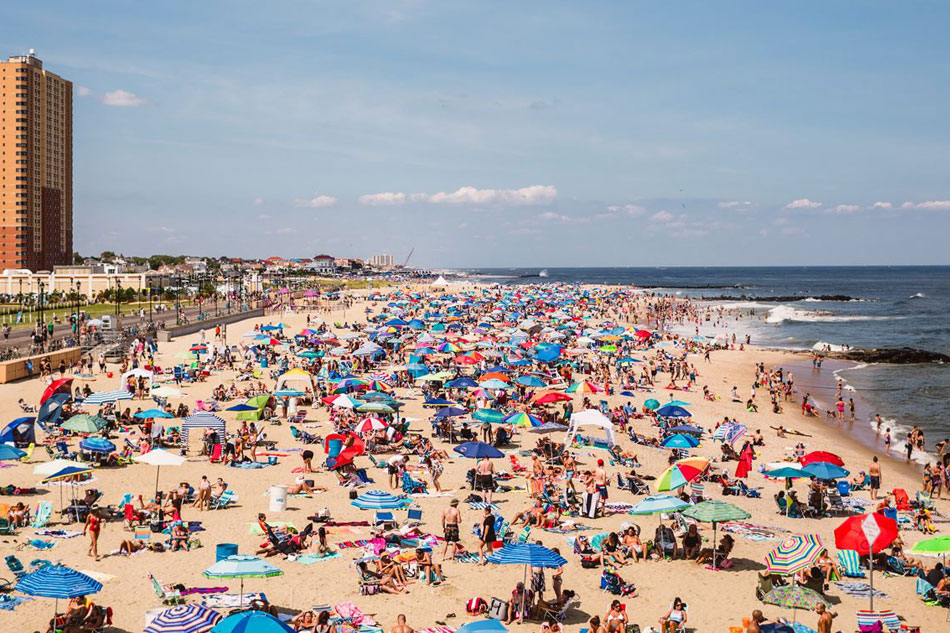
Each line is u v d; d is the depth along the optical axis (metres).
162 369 56.88
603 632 16.44
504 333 82.00
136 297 146.12
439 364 60.47
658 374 64.38
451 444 36.28
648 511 21.56
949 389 61.22
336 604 18.31
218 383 51.97
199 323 87.69
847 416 50.03
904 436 43.94
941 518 27.38
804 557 18.89
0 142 189.38
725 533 24.56
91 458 30.92
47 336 69.94
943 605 19.31
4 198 190.25
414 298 146.62
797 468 26.64
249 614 13.30
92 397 36.12
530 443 37.19
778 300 185.38
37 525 23.03
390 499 22.80
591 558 21.47
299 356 61.28
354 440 29.38
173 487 28.19
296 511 25.52
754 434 42.06
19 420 31.98
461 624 17.56
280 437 36.91
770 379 60.06
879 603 19.44
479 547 21.92
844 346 86.44
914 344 93.19
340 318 111.56
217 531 23.28
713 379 63.75
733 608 18.91
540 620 18.05
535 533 23.95
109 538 22.44
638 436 38.56
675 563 21.86
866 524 17.95
